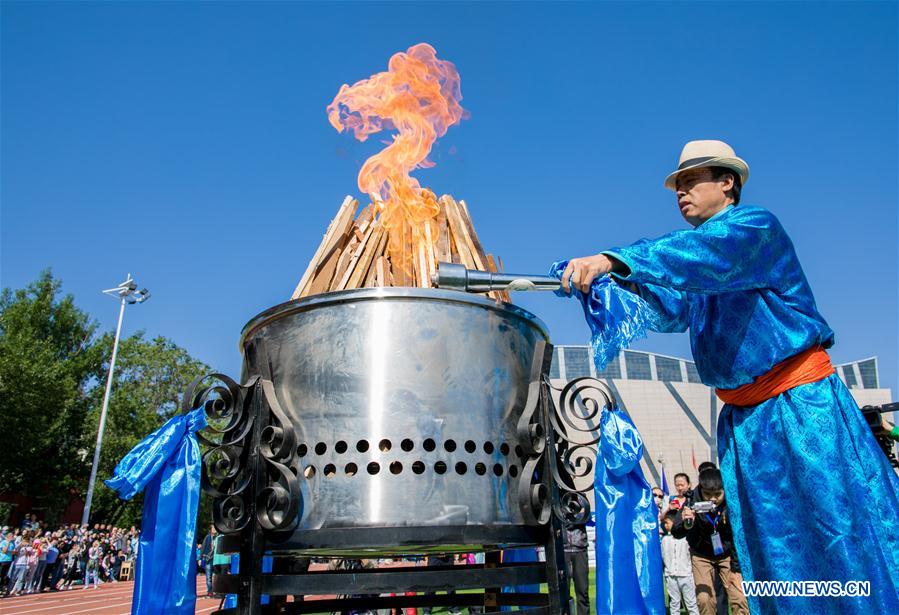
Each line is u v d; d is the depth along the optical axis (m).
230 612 2.29
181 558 2.15
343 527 2.11
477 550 2.86
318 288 3.06
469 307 2.43
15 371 25.47
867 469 1.84
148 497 2.27
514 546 2.60
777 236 2.00
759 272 1.95
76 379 33.19
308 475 2.22
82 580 21.66
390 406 2.23
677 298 2.29
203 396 2.38
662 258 1.85
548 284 1.98
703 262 1.86
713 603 5.74
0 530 18.12
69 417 31.39
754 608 1.96
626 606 2.23
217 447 2.21
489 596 3.04
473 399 2.32
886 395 69.12
